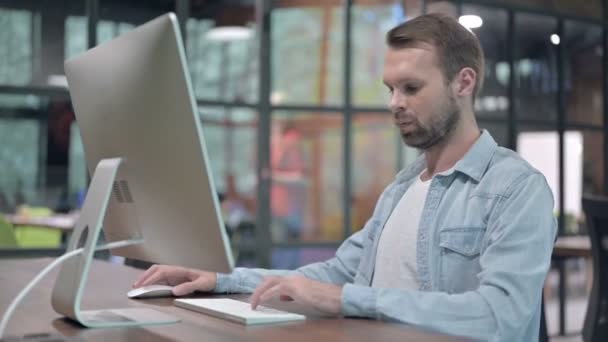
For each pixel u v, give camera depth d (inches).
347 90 231.6
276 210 224.7
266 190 221.9
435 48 57.7
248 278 62.9
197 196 43.7
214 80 225.0
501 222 53.2
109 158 50.8
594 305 111.7
